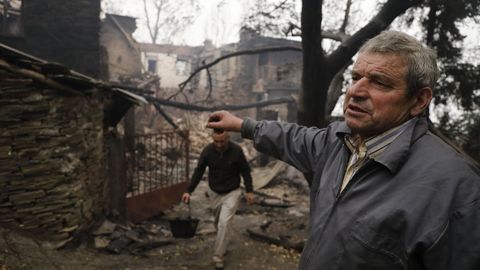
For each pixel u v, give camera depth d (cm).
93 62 1073
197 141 1683
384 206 102
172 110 2303
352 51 604
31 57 382
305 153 149
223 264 462
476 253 90
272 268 478
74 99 449
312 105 630
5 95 385
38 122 409
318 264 115
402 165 106
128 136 673
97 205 534
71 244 445
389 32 113
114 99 592
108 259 450
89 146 499
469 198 93
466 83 598
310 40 563
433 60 110
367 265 102
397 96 109
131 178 679
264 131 160
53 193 425
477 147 570
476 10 579
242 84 2442
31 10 1025
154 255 486
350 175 120
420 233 95
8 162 396
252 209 791
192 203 808
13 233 396
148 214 671
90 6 1061
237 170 475
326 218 117
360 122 113
